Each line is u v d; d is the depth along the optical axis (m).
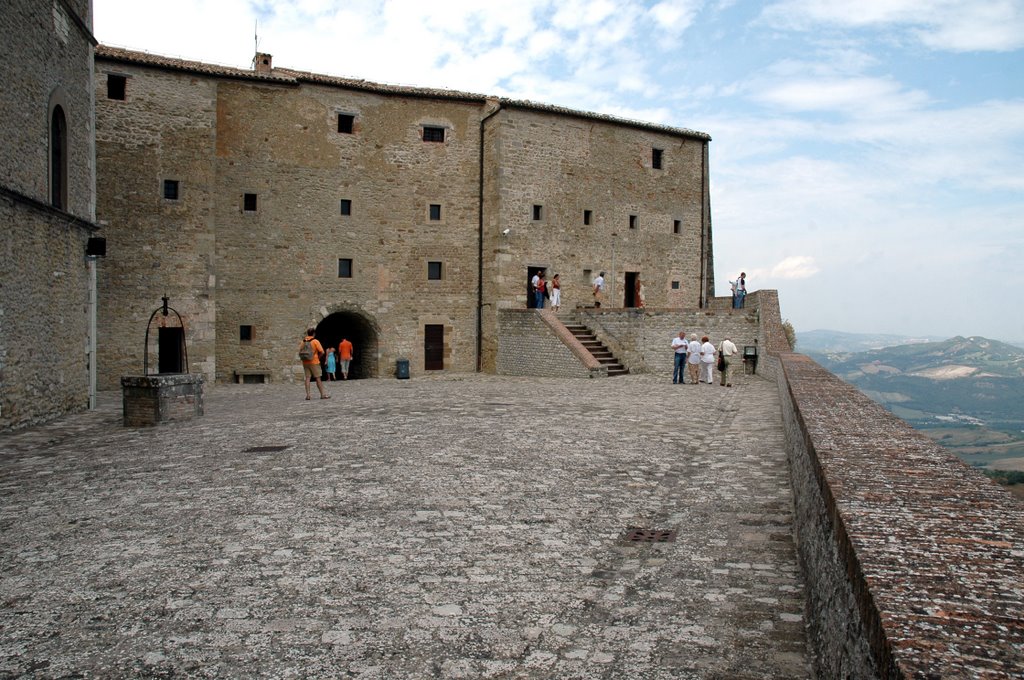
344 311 28.84
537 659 4.22
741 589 5.29
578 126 31.78
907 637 2.15
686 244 35.38
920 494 3.78
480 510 7.51
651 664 4.14
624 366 27.62
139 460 10.55
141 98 24.92
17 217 14.05
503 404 17.28
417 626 4.68
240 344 27.12
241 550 6.23
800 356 18.56
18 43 14.15
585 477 9.13
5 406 13.63
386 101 29.42
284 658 4.24
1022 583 2.53
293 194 27.88
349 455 10.46
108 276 24.38
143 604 5.07
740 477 9.15
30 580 5.60
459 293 30.72
